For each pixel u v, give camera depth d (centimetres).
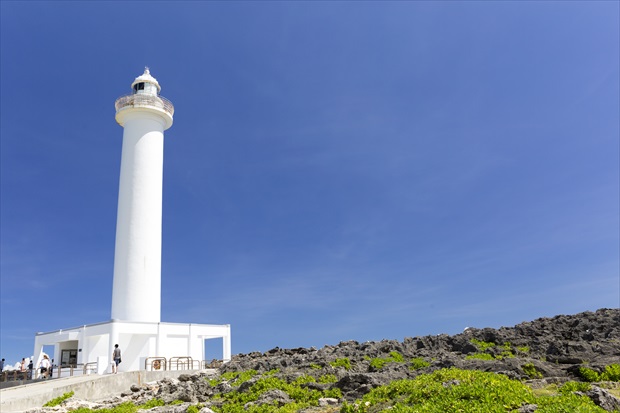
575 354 2044
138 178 4634
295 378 2164
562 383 1708
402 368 2058
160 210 4725
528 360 1906
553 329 2484
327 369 2239
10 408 2402
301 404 1797
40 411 2300
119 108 4788
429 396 1459
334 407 1728
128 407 2269
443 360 2009
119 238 4544
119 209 4628
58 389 2712
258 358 3164
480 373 1662
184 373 3281
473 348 2336
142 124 4769
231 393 2131
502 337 2431
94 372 3903
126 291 4381
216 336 4509
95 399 2906
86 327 4200
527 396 1369
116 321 3981
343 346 2917
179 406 2069
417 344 2633
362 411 1532
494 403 1298
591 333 2295
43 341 4609
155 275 4534
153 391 2747
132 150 4712
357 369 2273
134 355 4159
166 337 4225
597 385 1617
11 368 4856
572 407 1215
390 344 2620
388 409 1448
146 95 4797
